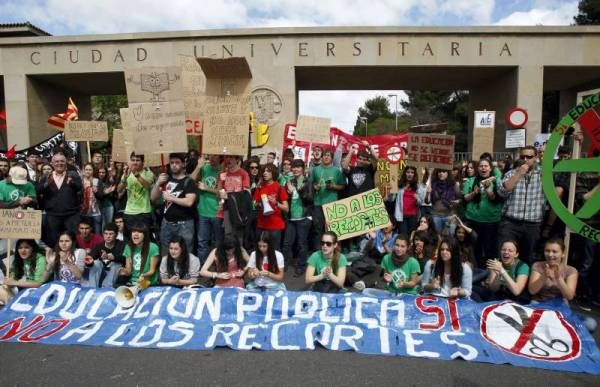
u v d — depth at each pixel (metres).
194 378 3.77
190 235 6.64
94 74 17.08
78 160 11.97
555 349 4.29
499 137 18.28
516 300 5.32
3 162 8.31
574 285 4.93
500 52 16.23
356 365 4.02
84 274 5.91
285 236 7.62
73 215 6.99
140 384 3.67
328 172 7.77
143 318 4.96
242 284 5.91
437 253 5.51
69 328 4.81
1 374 3.85
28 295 5.29
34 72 16.89
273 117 16.50
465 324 4.68
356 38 16.31
